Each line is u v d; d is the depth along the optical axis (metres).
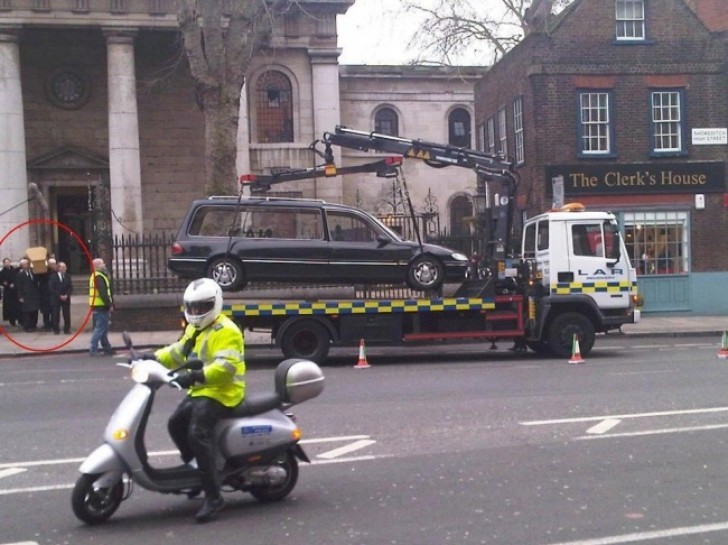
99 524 6.49
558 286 16.75
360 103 38.69
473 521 6.40
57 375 15.25
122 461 6.36
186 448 6.75
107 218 25.89
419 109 39.16
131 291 22.86
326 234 15.84
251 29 22.16
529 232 18.09
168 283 23.09
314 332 15.89
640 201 25.17
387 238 15.99
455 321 16.55
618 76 25.16
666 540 5.95
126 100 29.33
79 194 32.78
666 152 25.25
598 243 16.89
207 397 6.50
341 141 17.38
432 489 7.31
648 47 25.25
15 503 7.08
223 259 15.46
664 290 25.27
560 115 24.91
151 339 21.00
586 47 25.05
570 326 16.80
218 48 21.28
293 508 6.82
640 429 9.60
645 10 25.22
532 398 11.76
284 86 34.94
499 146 29.30
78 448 9.11
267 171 34.50
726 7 29.17
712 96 25.42
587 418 10.27
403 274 15.96
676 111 25.38
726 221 25.44
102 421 10.65
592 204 25.00
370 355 17.97
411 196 38.75
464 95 39.38
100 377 14.88
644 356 16.89
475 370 15.04
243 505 6.95
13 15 28.39
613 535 6.05
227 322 6.64
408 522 6.40
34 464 8.41
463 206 39.34
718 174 25.36
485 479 7.61
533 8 29.62
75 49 32.28
